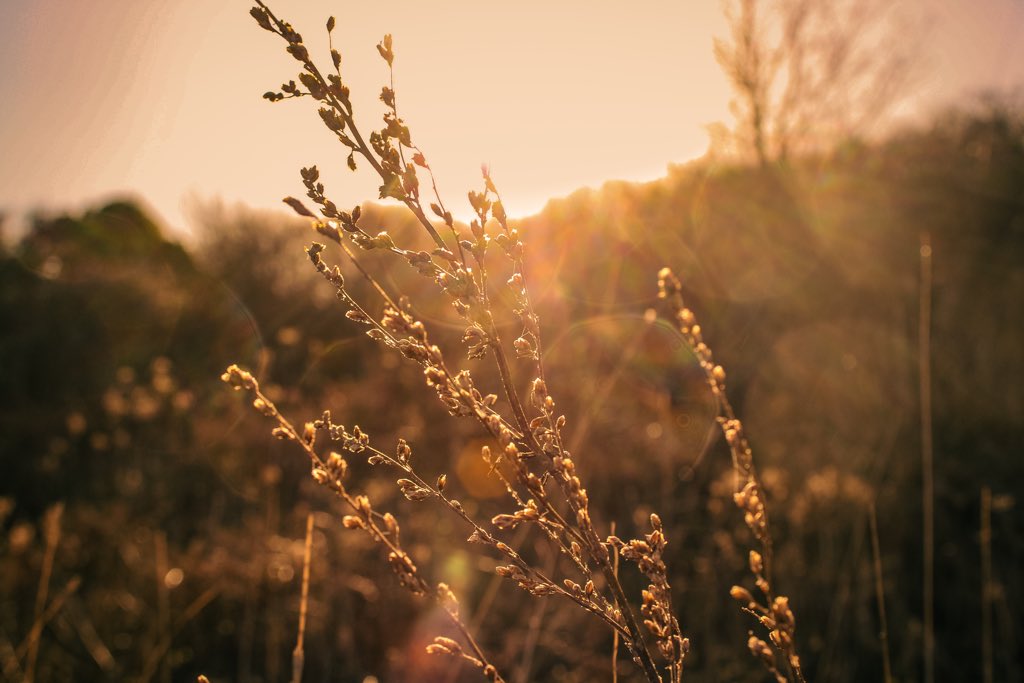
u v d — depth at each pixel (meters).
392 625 3.05
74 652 3.02
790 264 6.09
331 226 0.97
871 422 4.05
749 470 1.21
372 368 4.80
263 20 0.97
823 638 2.81
